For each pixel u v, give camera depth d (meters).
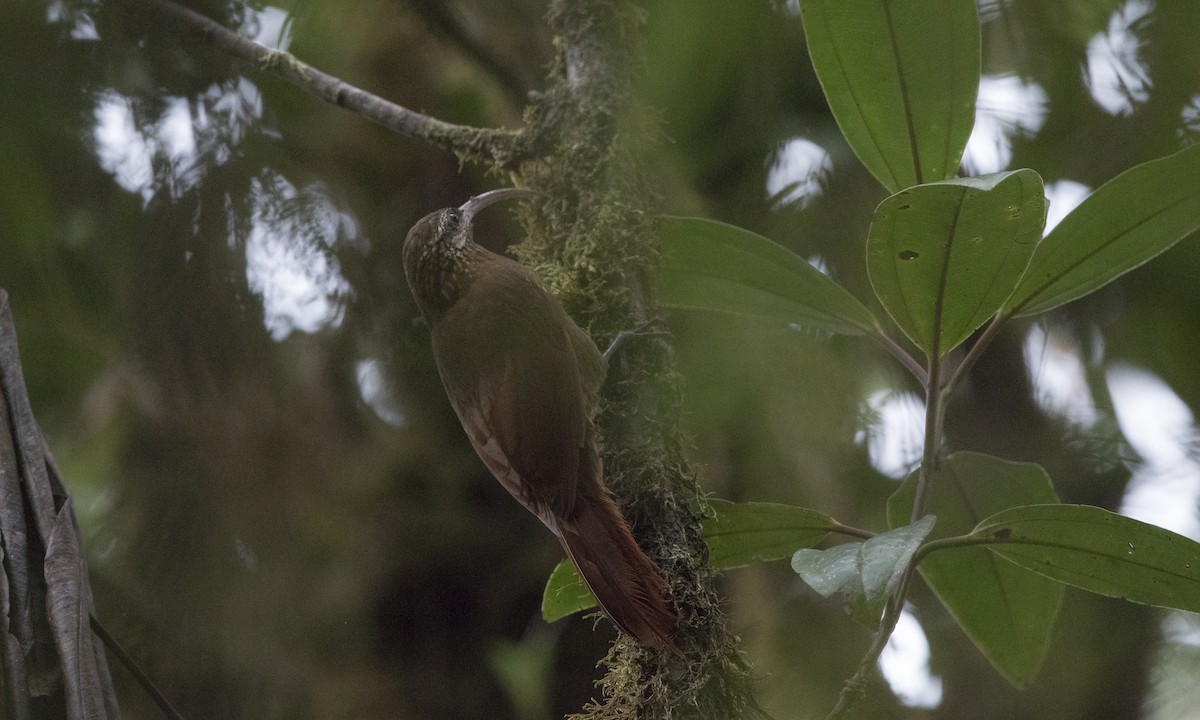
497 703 8.10
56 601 4.33
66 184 6.81
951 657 8.05
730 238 4.99
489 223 8.54
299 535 7.99
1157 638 7.82
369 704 7.89
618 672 4.76
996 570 5.25
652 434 5.16
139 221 6.95
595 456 5.27
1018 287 4.55
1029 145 6.63
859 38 4.32
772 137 6.98
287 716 7.68
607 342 5.47
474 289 6.44
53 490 4.71
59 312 7.20
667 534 4.84
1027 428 7.95
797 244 7.32
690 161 6.98
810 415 7.55
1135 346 7.56
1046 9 6.35
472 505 8.57
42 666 4.36
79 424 7.78
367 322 8.08
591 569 4.68
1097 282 4.58
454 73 8.12
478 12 7.88
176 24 6.33
